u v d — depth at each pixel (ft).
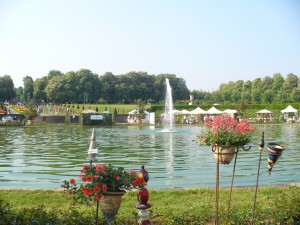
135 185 18.63
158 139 98.53
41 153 65.67
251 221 21.93
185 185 36.50
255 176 41.68
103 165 18.57
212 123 20.44
